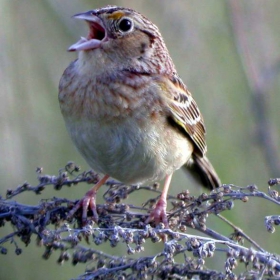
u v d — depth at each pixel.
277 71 11.87
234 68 12.74
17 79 12.38
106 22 9.29
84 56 9.28
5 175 12.02
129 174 9.56
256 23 12.61
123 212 8.43
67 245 7.75
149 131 9.25
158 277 7.40
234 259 7.01
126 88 9.17
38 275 12.02
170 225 8.00
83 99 9.16
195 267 7.37
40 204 8.14
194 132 10.12
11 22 12.49
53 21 12.55
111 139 9.17
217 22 12.81
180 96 9.77
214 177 10.80
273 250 11.29
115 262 7.45
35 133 12.34
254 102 11.66
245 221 11.39
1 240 7.89
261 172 12.13
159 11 12.85
